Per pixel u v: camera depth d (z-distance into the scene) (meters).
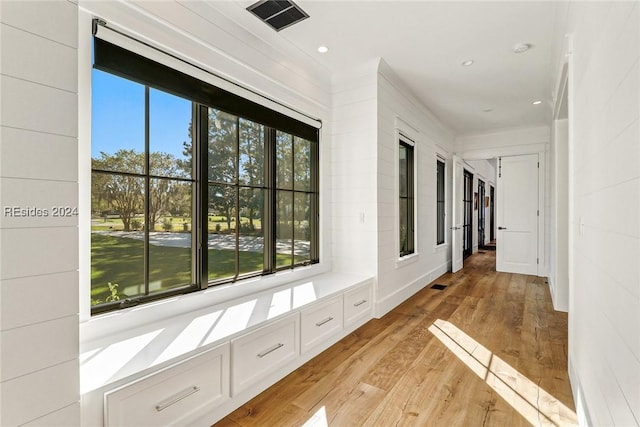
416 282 4.34
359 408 1.84
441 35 2.71
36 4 0.96
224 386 1.73
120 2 1.67
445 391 2.01
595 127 1.41
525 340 2.78
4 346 0.89
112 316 1.71
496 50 2.96
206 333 1.78
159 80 1.91
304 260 3.29
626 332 0.98
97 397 1.25
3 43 0.89
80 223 1.58
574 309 2.03
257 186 2.73
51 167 0.99
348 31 2.64
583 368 1.69
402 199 4.11
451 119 5.12
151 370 1.41
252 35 2.50
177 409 1.51
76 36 1.05
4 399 0.89
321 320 2.52
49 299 0.98
